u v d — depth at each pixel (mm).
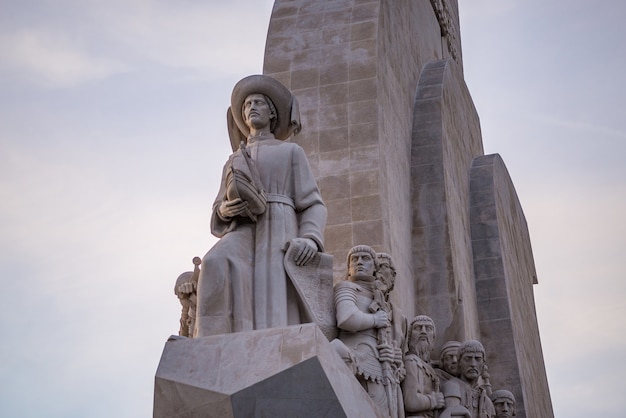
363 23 13680
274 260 9422
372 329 10062
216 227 9719
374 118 12883
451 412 11578
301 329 8320
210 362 8297
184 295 10742
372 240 12180
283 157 9969
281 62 13484
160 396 8336
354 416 8320
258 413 8023
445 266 14070
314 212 9836
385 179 12875
